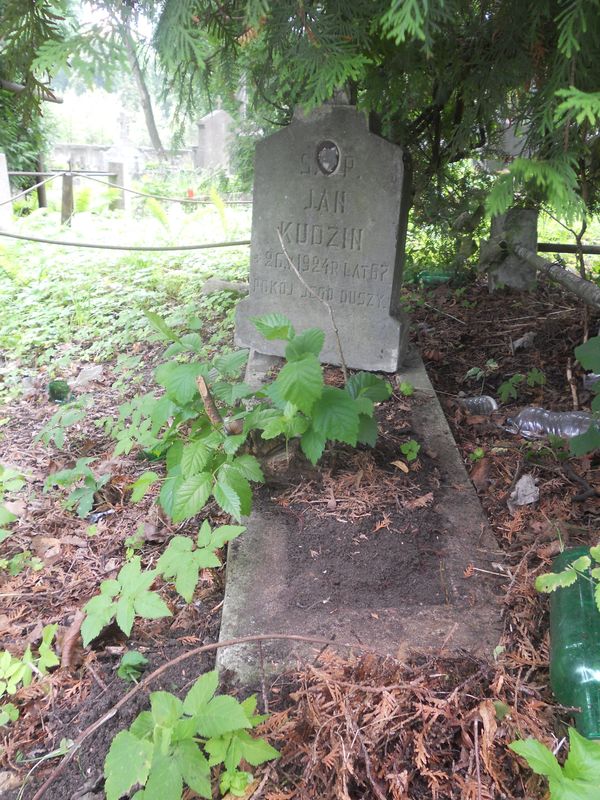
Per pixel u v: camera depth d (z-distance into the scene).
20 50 2.98
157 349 5.35
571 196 2.15
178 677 2.24
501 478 3.25
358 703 1.92
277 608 2.42
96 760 2.00
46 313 6.18
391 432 3.58
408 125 5.26
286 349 2.83
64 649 2.42
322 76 2.50
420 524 2.85
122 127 22.14
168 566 2.22
